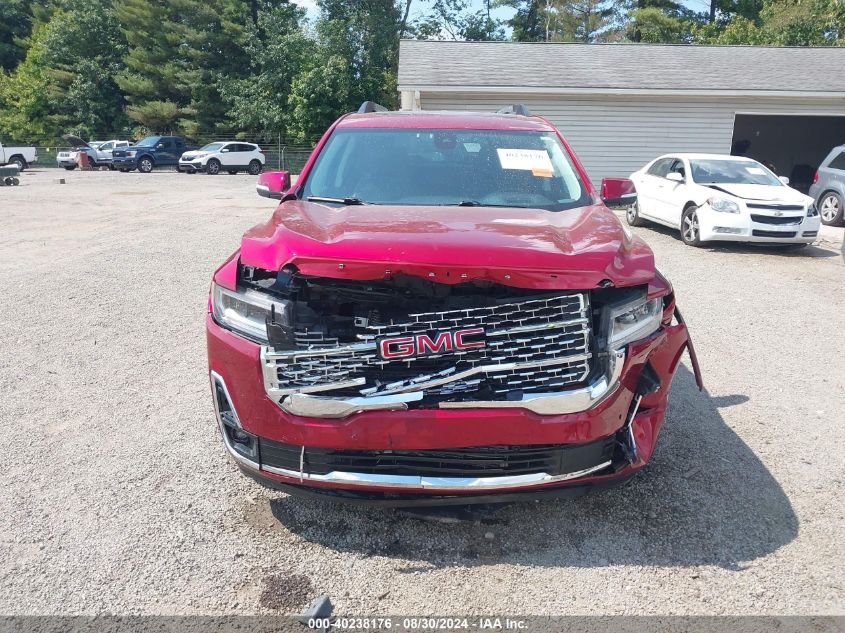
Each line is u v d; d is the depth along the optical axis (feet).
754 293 27.17
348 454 9.59
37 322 21.94
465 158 14.26
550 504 11.62
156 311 23.31
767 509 11.54
